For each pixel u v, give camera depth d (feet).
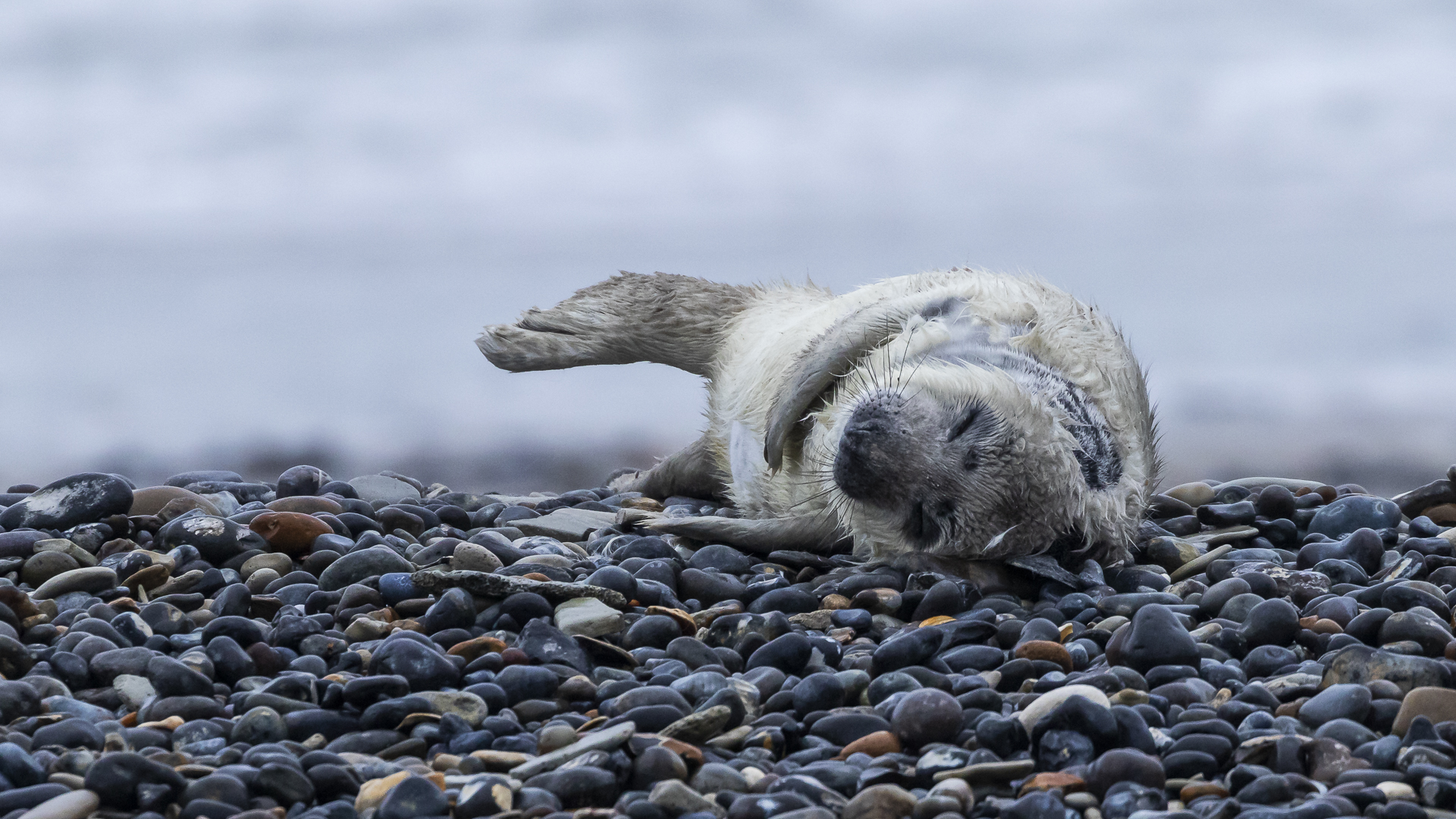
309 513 85.81
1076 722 47.70
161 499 86.69
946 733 49.47
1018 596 72.23
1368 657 55.21
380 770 46.70
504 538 80.53
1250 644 61.87
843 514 76.23
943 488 69.82
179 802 44.06
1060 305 85.51
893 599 68.59
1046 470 70.28
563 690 54.80
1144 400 86.48
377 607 67.00
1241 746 47.57
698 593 71.77
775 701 54.19
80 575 68.44
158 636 60.34
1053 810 42.24
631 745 47.32
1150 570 77.46
